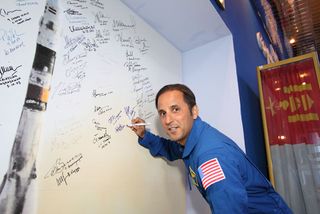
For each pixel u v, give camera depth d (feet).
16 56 2.03
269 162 4.27
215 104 4.57
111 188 2.77
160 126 3.94
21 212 1.89
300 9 10.82
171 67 4.68
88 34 2.85
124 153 3.06
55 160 2.23
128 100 3.32
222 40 4.82
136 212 3.06
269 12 10.43
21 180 1.93
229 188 2.02
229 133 4.27
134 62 3.59
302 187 3.97
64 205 2.23
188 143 2.78
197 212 4.08
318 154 4.00
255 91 5.78
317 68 4.33
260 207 2.63
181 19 4.15
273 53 10.32
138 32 3.84
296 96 4.42
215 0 4.17
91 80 2.78
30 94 2.10
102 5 3.15
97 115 2.77
